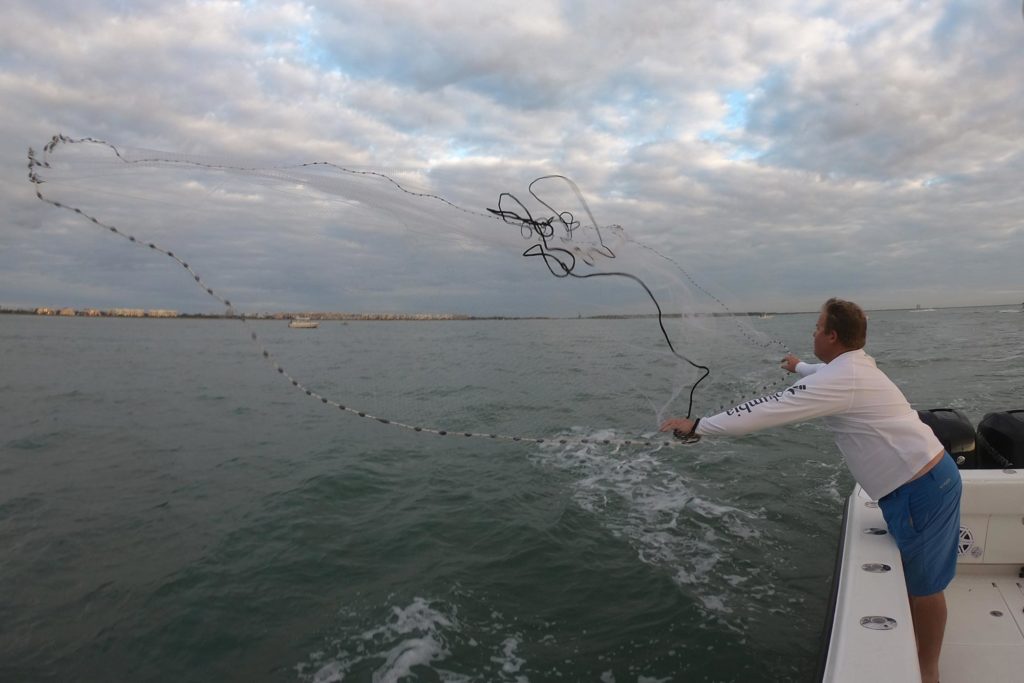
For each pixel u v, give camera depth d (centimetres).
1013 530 335
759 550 490
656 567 464
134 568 489
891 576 245
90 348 2920
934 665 255
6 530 569
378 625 400
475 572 467
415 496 633
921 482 236
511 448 775
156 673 361
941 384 1262
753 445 791
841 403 237
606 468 697
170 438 934
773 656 357
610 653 365
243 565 488
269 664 365
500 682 341
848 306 245
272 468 753
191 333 3478
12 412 1166
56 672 364
